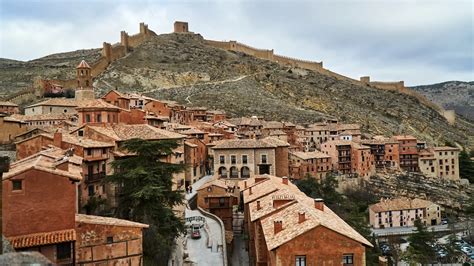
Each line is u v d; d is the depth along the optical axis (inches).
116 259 1464.1
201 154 4658.0
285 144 4188.0
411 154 6953.7
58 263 1341.0
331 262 1499.8
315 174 5733.3
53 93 7209.6
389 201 5516.7
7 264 664.4
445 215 5767.7
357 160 6225.4
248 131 6338.6
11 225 1309.1
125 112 3422.7
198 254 2201.0
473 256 4340.6
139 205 1893.5
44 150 2082.9
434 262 4217.5
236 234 3115.2
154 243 1769.2
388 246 4520.2
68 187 1387.8
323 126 7450.8
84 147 2246.6
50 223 1353.3
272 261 1567.4
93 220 1466.5
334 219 1724.9
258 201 2135.8
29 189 1332.4
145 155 1979.6
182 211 2829.7
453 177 7037.4
